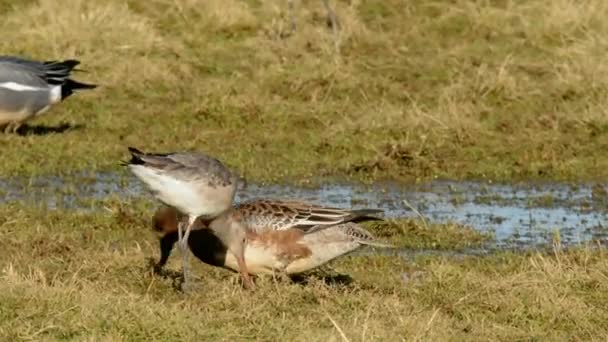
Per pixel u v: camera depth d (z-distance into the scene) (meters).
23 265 10.45
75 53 18.61
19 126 16.31
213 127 16.67
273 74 18.19
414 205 13.56
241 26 19.97
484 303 9.55
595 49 18.86
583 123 16.61
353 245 10.13
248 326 8.79
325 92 17.92
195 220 9.83
